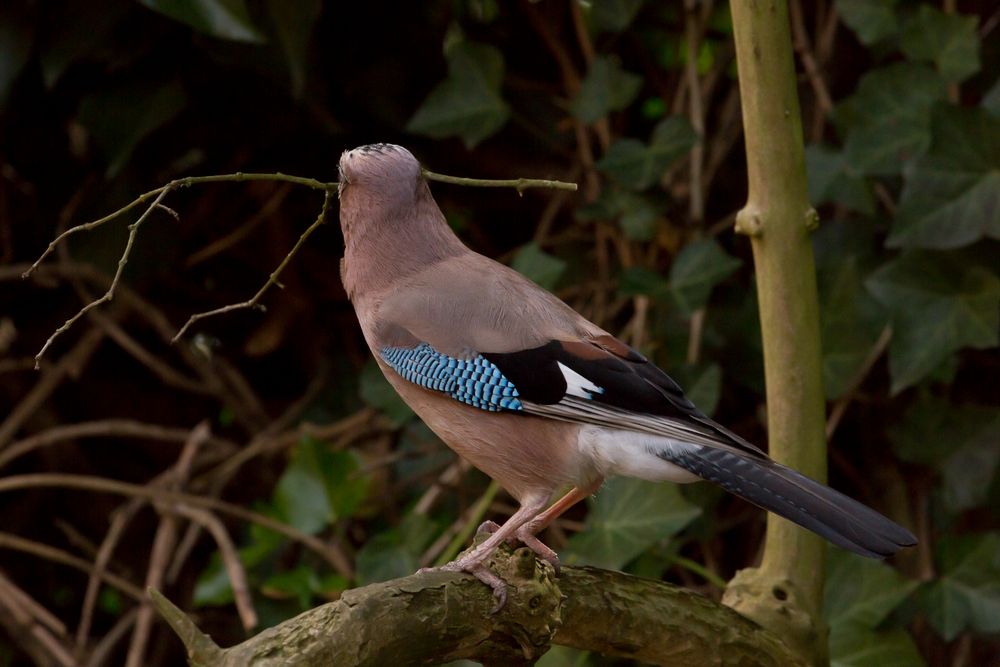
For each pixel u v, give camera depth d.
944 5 7.81
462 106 8.03
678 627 5.06
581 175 8.54
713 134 8.49
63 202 8.36
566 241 8.55
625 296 7.69
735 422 8.17
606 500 7.06
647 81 8.74
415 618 4.34
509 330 5.59
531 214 8.85
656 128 7.88
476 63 8.03
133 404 9.05
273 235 8.74
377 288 5.89
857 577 7.05
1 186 8.36
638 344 7.83
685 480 5.22
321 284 8.90
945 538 7.45
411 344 5.68
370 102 8.15
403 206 5.89
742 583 5.74
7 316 8.68
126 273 8.16
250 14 7.27
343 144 8.34
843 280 7.55
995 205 7.02
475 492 8.08
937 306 7.24
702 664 5.14
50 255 8.45
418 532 7.40
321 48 8.02
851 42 8.32
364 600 4.23
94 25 7.44
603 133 8.37
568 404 5.39
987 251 7.18
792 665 5.30
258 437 8.70
